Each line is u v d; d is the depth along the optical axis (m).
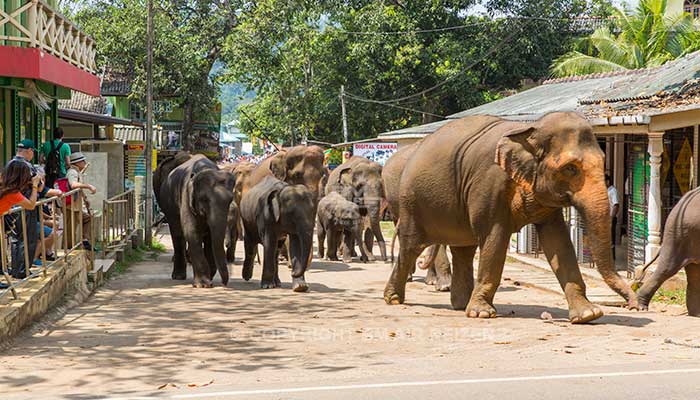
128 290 14.20
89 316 11.34
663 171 16.70
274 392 6.84
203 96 38.19
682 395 6.68
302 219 14.16
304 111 40.16
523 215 10.81
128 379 7.55
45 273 11.46
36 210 11.73
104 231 16.33
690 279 11.90
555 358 8.32
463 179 11.33
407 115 39.72
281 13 37.81
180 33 37.34
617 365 7.93
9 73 13.98
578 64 34.72
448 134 11.76
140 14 36.41
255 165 20.66
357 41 38.69
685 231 11.91
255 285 15.13
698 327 10.28
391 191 13.93
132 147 30.23
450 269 14.77
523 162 10.48
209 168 15.14
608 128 15.12
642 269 13.47
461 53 38.28
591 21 43.16
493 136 11.11
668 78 17.02
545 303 12.91
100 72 39.16
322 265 19.09
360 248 19.73
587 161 10.10
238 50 37.41
